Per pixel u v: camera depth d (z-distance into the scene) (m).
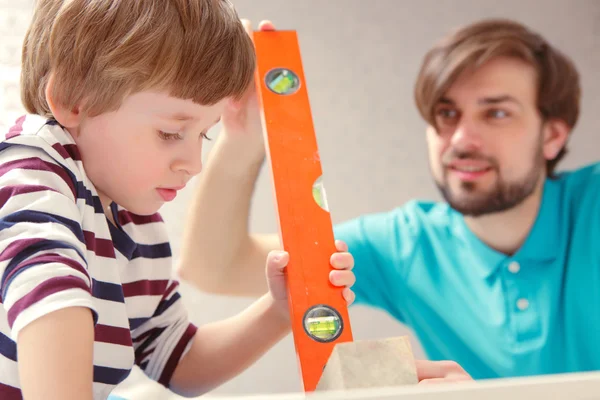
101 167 0.69
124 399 0.88
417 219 1.53
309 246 0.72
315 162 0.78
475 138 1.49
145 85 0.65
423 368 0.69
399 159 1.55
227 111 1.06
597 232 1.41
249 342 0.87
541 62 1.51
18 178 0.58
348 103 1.56
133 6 0.66
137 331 0.87
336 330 0.67
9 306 0.50
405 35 1.58
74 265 0.53
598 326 1.38
